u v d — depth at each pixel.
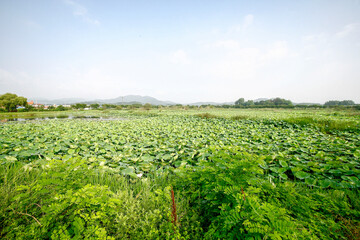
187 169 3.37
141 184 3.36
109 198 2.13
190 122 16.44
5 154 5.17
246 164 2.38
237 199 1.79
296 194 2.30
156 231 1.87
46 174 2.30
